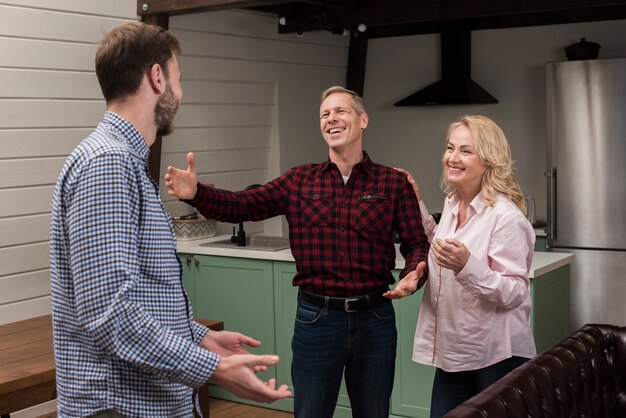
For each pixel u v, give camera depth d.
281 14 5.97
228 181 5.78
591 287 5.53
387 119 6.82
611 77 5.31
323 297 2.96
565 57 6.00
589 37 5.89
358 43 6.79
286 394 1.68
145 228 1.70
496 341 2.73
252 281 4.72
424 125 6.65
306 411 3.01
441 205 6.61
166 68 1.82
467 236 2.75
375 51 6.83
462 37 6.26
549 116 5.53
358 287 2.96
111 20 4.68
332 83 6.68
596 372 2.91
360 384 3.05
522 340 2.75
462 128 2.78
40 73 4.34
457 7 5.59
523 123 6.20
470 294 2.71
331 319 2.96
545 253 4.38
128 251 1.61
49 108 4.42
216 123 5.60
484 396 2.30
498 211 2.71
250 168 5.98
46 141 4.43
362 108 3.06
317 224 2.98
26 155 4.34
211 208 2.95
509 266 2.68
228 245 4.95
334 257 2.97
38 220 4.46
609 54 5.83
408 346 4.19
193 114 5.41
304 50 6.32
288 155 6.20
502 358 2.72
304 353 2.98
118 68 1.75
